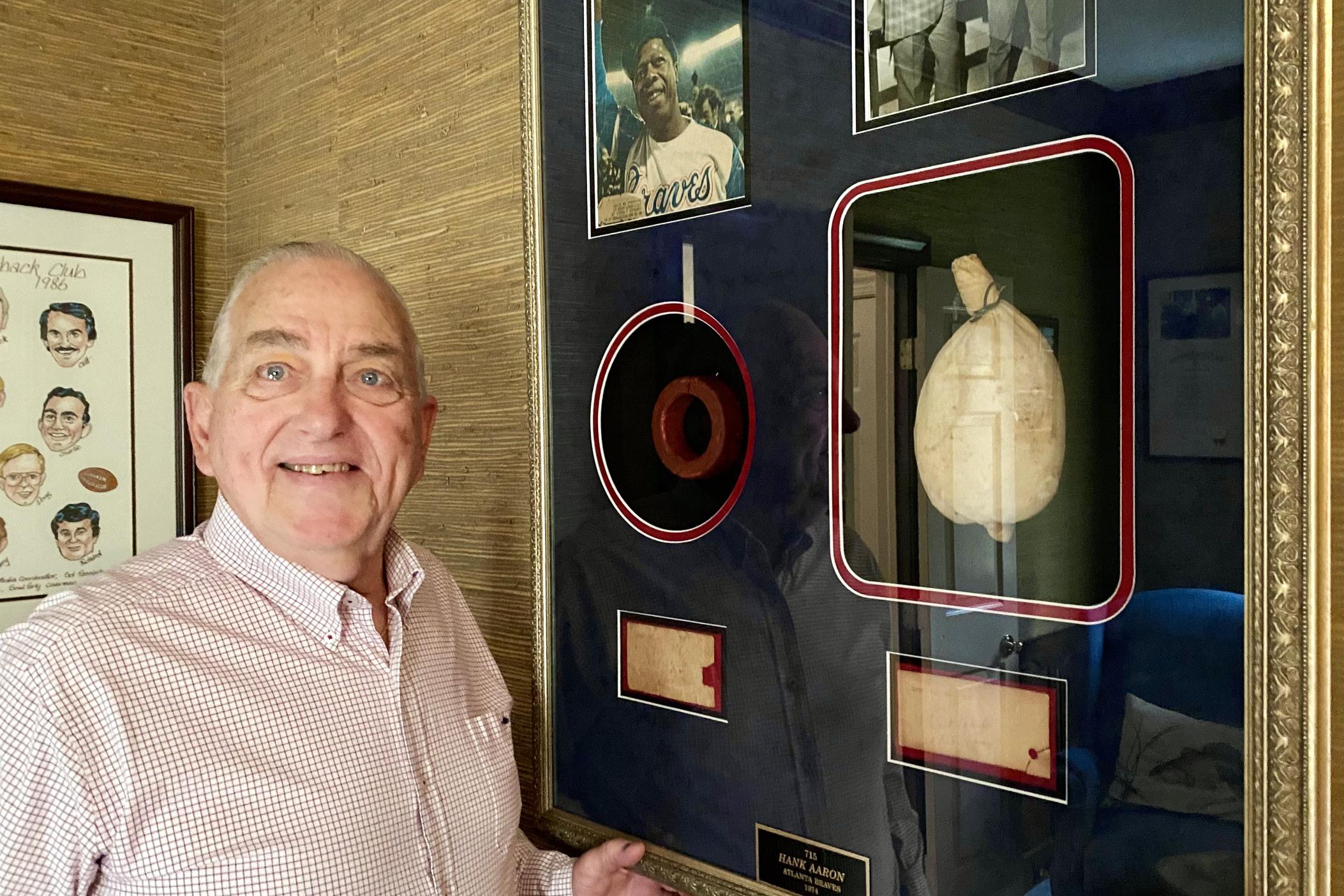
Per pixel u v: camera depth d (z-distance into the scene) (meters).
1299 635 0.52
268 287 0.70
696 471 0.81
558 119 0.92
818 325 0.73
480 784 0.78
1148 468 0.57
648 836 0.87
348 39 1.20
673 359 0.84
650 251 0.85
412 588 0.79
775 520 0.77
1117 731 0.59
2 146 1.22
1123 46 0.58
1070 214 0.60
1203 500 0.55
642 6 0.85
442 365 1.09
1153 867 0.58
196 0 1.40
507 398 1.02
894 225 0.69
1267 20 0.51
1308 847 0.52
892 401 0.69
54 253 1.26
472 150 1.04
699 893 0.82
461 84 1.05
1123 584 0.58
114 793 0.60
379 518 0.72
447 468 1.09
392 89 1.14
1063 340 0.60
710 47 0.80
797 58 0.74
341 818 0.66
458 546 1.08
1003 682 0.64
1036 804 0.63
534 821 0.98
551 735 0.96
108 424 1.31
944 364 0.66
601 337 0.90
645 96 0.85
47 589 1.27
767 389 0.77
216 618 0.67
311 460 0.68
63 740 0.58
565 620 0.95
